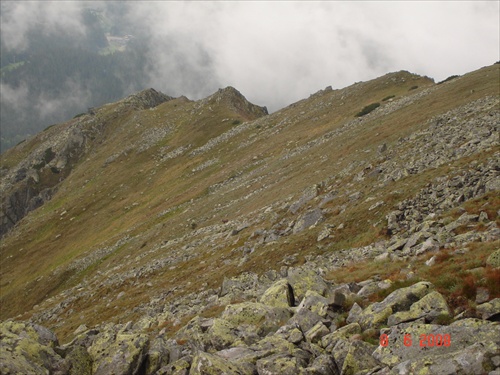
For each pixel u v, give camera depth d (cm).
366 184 4962
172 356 1845
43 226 13938
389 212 3906
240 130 14925
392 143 5972
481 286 1673
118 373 1664
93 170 17438
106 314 4972
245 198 7612
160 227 8575
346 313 1891
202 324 2247
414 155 5022
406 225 3534
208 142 15362
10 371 1427
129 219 10981
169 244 7075
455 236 2758
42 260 11781
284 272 3666
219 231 6394
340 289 2241
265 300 2273
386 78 13788
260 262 4278
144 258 6981
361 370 1362
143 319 3594
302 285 2386
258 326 1992
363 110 10394
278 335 1759
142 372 1750
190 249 6175
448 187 3731
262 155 10644
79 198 14975
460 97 7138
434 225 3152
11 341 1652
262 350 1642
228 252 5178
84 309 5919
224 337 1883
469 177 3684
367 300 2011
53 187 19662
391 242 3331
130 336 1842
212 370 1448
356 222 4097
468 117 5462
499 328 1260
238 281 3778
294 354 1561
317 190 5544
